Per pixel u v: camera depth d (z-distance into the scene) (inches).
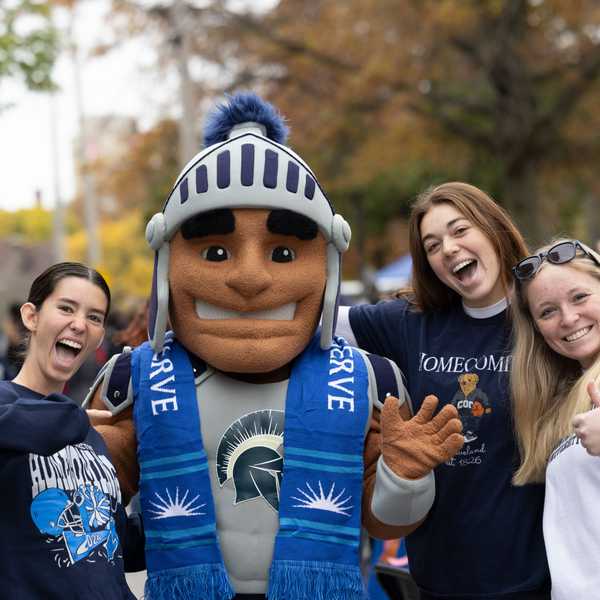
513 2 640.4
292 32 687.1
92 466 130.3
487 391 154.6
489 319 159.3
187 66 552.4
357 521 146.1
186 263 149.1
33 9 435.8
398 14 653.3
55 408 119.3
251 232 147.2
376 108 683.4
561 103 668.1
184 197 147.6
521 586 147.4
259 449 146.9
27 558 120.6
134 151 746.2
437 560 153.9
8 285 1217.4
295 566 141.8
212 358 147.6
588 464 131.0
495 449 152.1
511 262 160.1
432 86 713.0
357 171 704.4
